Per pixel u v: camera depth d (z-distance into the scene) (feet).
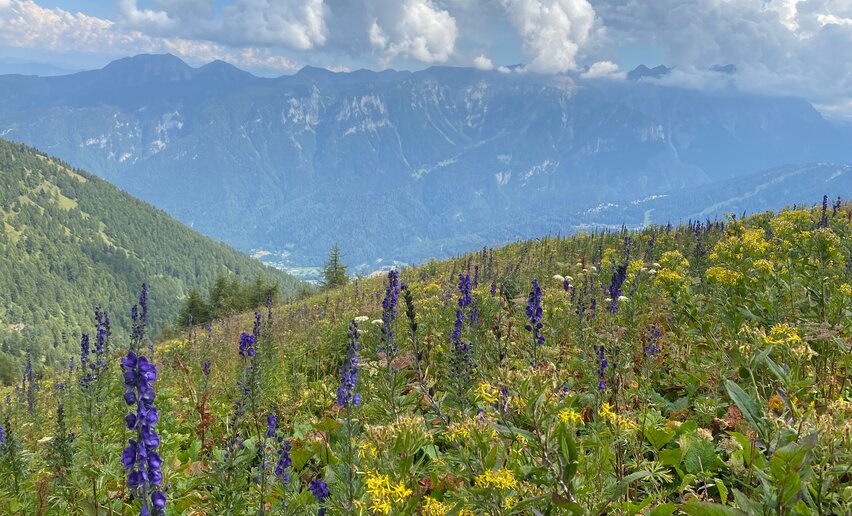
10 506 16.31
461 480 12.90
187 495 16.94
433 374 23.45
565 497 9.70
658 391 20.58
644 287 29.19
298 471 16.87
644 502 10.91
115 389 21.66
